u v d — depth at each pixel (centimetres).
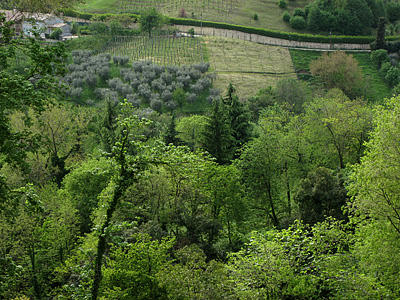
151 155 1627
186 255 2284
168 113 8300
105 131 5966
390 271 2058
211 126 5131
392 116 2316
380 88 10188
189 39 11794
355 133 4494
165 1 14850
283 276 1964
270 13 14300
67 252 3703
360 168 2378
